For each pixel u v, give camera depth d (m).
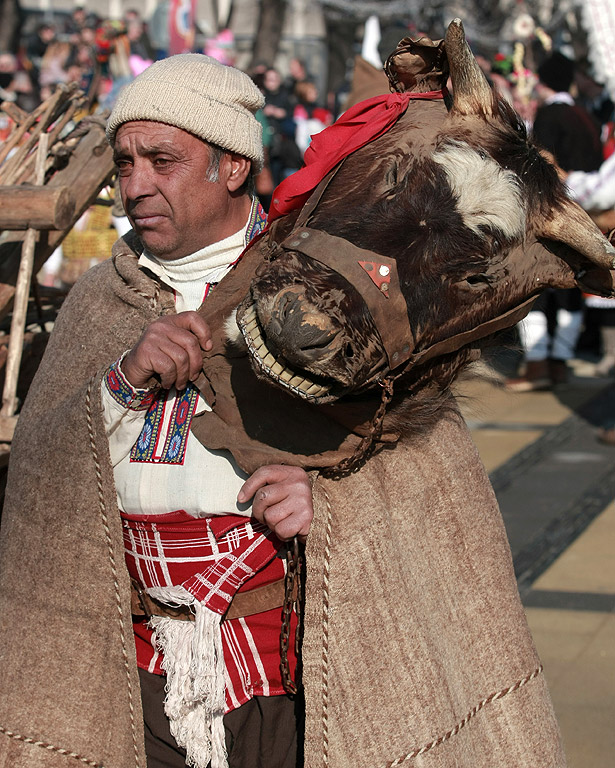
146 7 25.77
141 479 2.73
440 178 2.44
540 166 2.57
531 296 2.64
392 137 2.53
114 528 2.69
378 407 2.62
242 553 2.72
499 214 2.44
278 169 12.38
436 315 2.41
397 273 2.34
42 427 2.79
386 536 2.64
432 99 2.65
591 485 7.41
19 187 3.35
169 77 2.68
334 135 2.62
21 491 2.80
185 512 2.70
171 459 2.71
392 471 2.75
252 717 2.84
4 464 3.27
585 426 9.05
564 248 2.62
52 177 3.81
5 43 25.42
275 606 2.79
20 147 3.78
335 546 2.60
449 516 2.82
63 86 3.83
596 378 11.00
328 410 2.61
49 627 2.74
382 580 2.62
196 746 2.72
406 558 2.70
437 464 2.82
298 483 2.57
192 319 2.59
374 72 6.15
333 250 2.31
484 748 2.80
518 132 2.59
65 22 26.12
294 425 2.65
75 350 2.91
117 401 2.63
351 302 2.26
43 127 3.84
